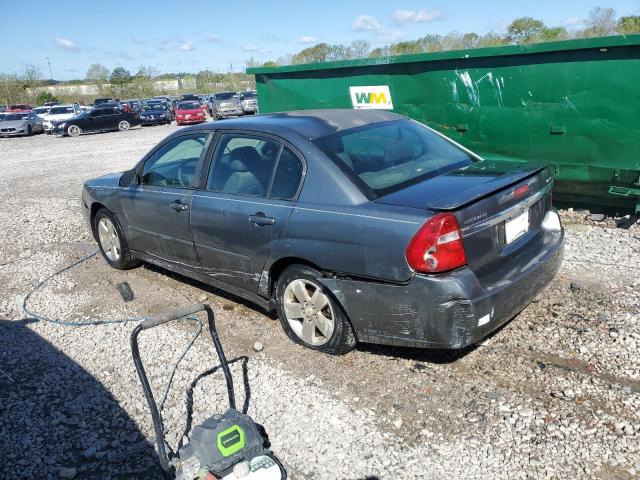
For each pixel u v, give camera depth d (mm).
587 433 3020
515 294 3469
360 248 3457
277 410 3463
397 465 2930
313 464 2994
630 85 5957
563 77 6387
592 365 3623
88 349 4504
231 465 2732
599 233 5980
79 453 3271
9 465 3203
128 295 5441
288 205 3904
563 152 6605
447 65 7289
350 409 3404
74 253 7051
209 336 4504
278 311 4223
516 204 3613
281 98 9500
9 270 6629
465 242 3250
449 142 4562
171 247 5125
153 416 2816
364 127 4344
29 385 4031
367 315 3562
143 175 5418
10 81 62594
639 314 4184
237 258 4383
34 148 23406
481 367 3711
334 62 8391
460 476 2818
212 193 4562
